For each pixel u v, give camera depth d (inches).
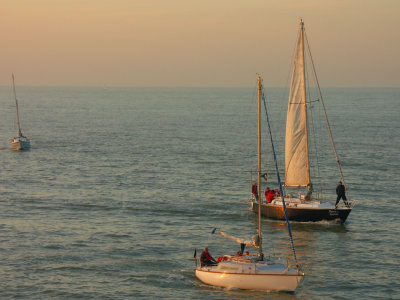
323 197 3799.2
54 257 2426.2
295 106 3149.6
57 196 3720.5
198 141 7411.4
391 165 5206.7
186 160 5541.3
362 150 6343.5
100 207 3408.0
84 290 2064.5
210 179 4434.1
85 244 2630.4
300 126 3149.6
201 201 3599.9
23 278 2176.4
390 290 2095.2
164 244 2655.0
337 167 5103.3
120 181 4303.6
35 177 4468.5
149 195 3777.1
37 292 2047.2
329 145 6855.3
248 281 2032.5
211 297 1980.8
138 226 2977.4
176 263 2368.4
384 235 2839.6
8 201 3545.8
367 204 3545.8
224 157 5836.6
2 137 7834.6
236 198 3710.6
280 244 2679.6
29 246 2586.1
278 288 2012.8
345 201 3110.2
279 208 3085.6
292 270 2015.3
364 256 2501.2
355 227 2992.1
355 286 2128.4
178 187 4077.3
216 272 2074.3
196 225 3014.3
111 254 2481.5
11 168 4928.6
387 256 2502.5
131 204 3494.1
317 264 2388.0
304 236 2812.5
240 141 7539.4
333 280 2187.5
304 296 2012.8
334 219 3031.5
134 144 6948.8
